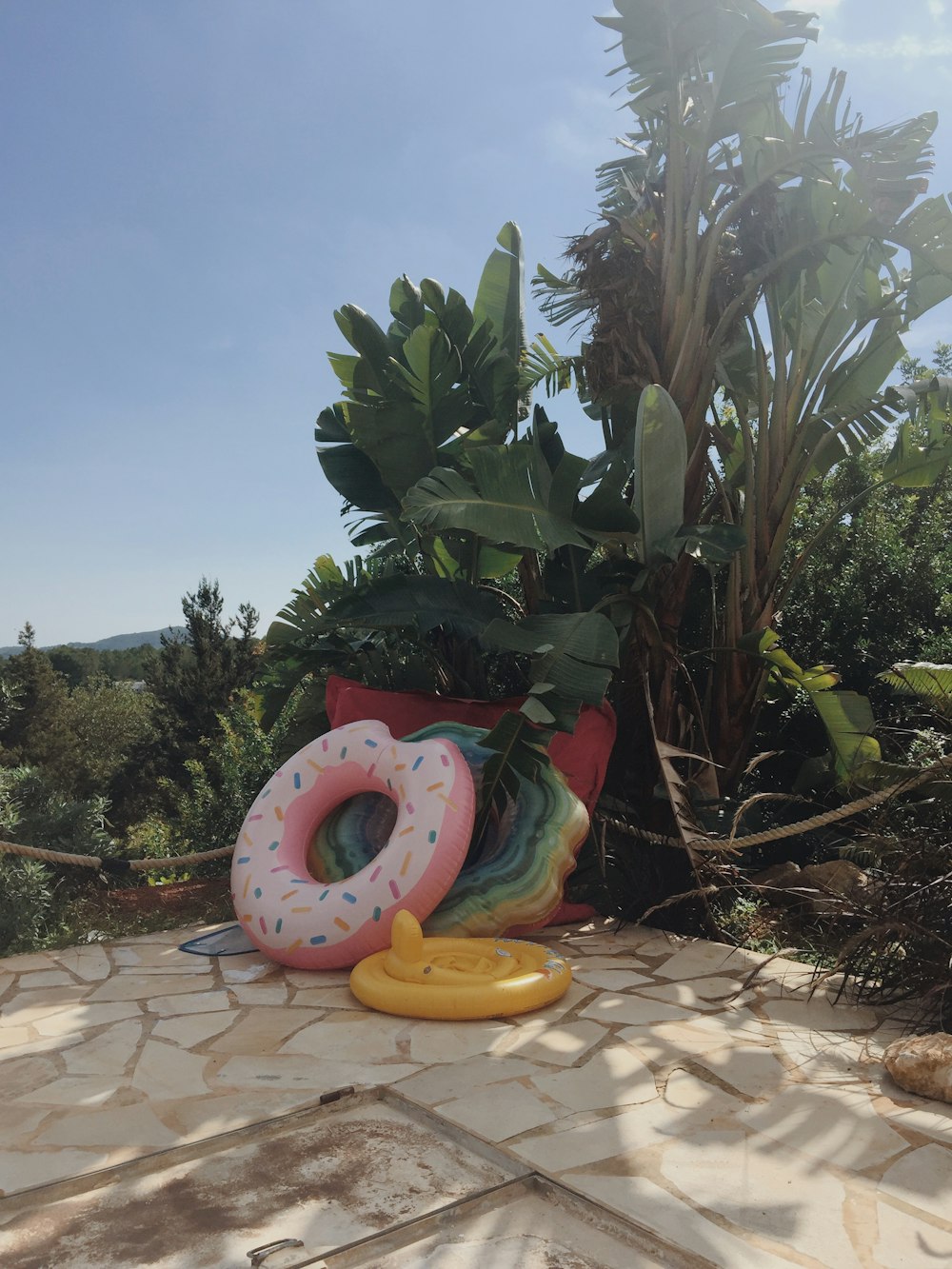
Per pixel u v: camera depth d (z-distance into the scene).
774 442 7.21
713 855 5.94
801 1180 2.84
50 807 7.29
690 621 8.25
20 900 6.20
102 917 6.74
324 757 5.90
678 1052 3.92
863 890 4.72
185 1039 4.19
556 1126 3.21
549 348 8.75
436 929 5.36
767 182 6.76
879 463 9.59
